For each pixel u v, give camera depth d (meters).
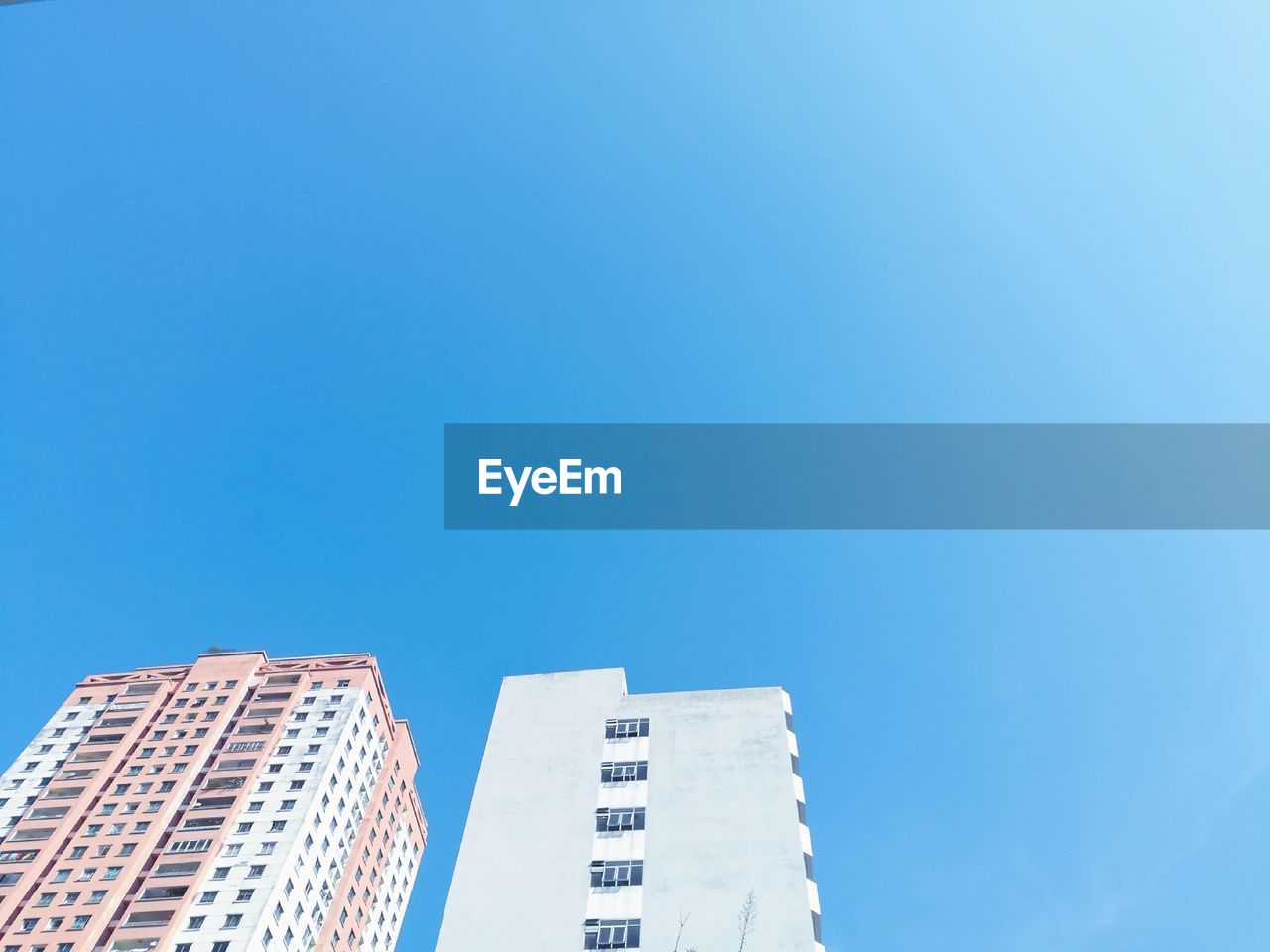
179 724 97.25
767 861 49.09
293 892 79.88
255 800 87.25
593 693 62.06
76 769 92.44
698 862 49.44
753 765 55.00
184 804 88.31
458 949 46.38
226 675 103.75
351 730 97.56
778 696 60.22
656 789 54.09
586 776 55.50
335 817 90.12
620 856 50.34
